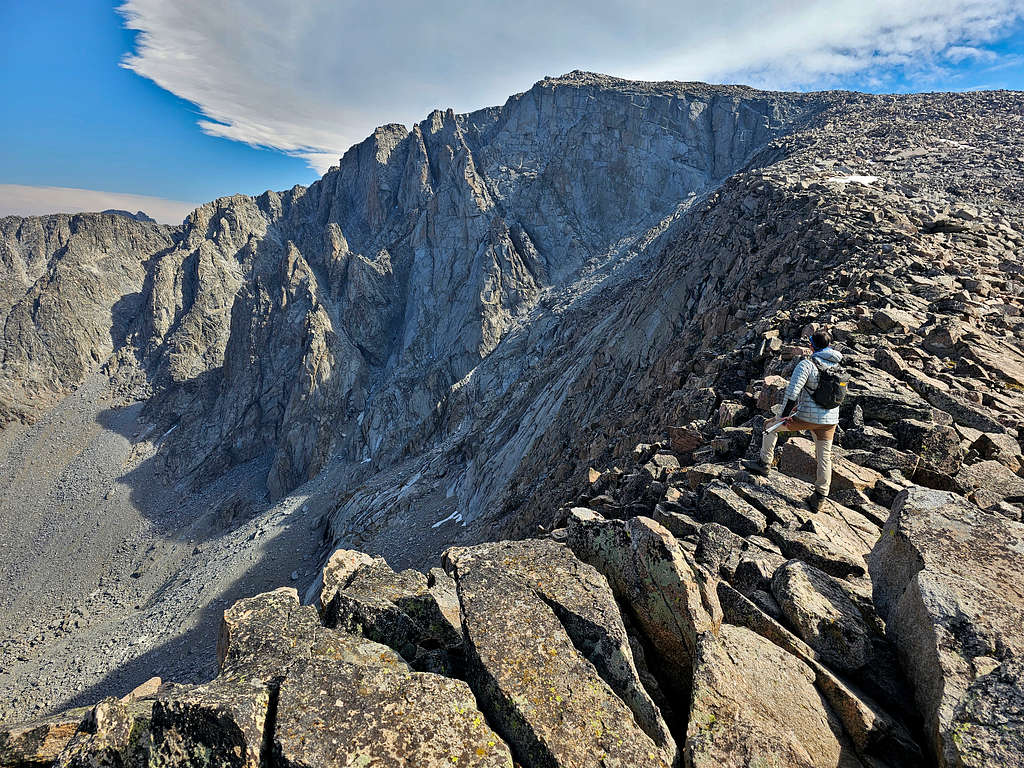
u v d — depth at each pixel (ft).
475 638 15.70
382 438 427.74
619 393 136.67
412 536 211.00
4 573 410.11
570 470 107.45
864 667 15.88
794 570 19.10
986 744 11.39
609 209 474.08
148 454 547.90
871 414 36.70
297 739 12.29
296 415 463.83
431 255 525.75
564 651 15.38
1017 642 13.70
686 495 31.04
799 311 67.10
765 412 39.37
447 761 12.26
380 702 13.47
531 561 19.47
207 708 12.94
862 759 13.44
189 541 403.54
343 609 17.85
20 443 583.58
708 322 107.65
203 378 583.99
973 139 215.92
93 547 424.87
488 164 536.01
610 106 483.51
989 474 27.58
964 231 95.86
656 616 17.83
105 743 13.19
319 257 584.81
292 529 332.80
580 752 12.72
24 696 225.56
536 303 438.40
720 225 161.38
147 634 254.27
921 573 16.30
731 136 455.22
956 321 53.62
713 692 14.44
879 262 77.87
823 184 143.02
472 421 337.52
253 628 17.17
